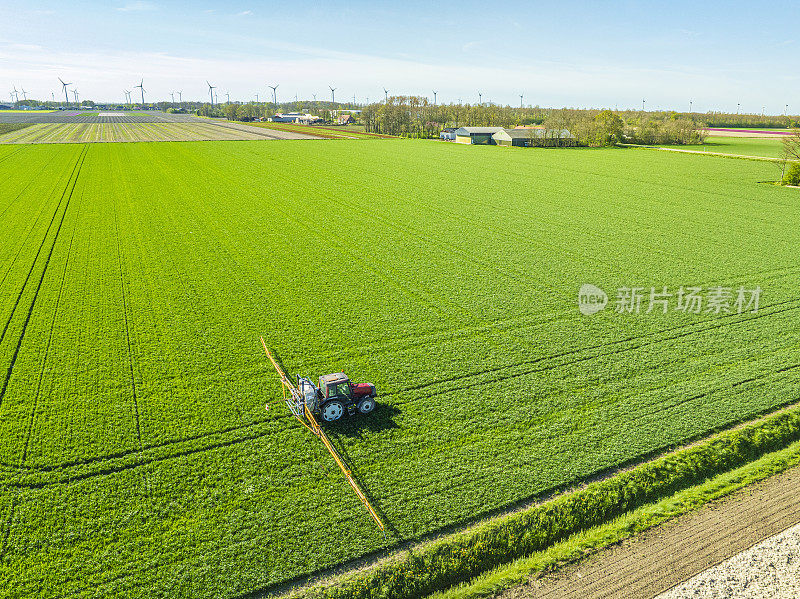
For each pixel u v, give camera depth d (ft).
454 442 64.59
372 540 51.16
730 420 68.80
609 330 93.91
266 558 49.24
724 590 47.32
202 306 103.35
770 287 114.42
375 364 82.33
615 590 47.55
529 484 58.13
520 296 108.99
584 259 132.98
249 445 63.93
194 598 45.62
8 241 142.41
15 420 68.44
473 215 178.91
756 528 53.98
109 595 45.68
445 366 81.76
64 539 50.90
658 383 77.25
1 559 48.85
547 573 49.47
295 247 140.26
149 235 148.87
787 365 82.12
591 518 55.36
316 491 56.90
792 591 47.06
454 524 53.16
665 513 55.93
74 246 138.62
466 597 47.14
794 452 64.75
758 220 173.78
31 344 88.33
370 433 66.23
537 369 80.94
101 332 92.53
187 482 57.98
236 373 79.61
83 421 68.28
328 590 46.50
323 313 100.48
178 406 71.46
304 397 66.95
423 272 122.83
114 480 58.23
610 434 66.08
